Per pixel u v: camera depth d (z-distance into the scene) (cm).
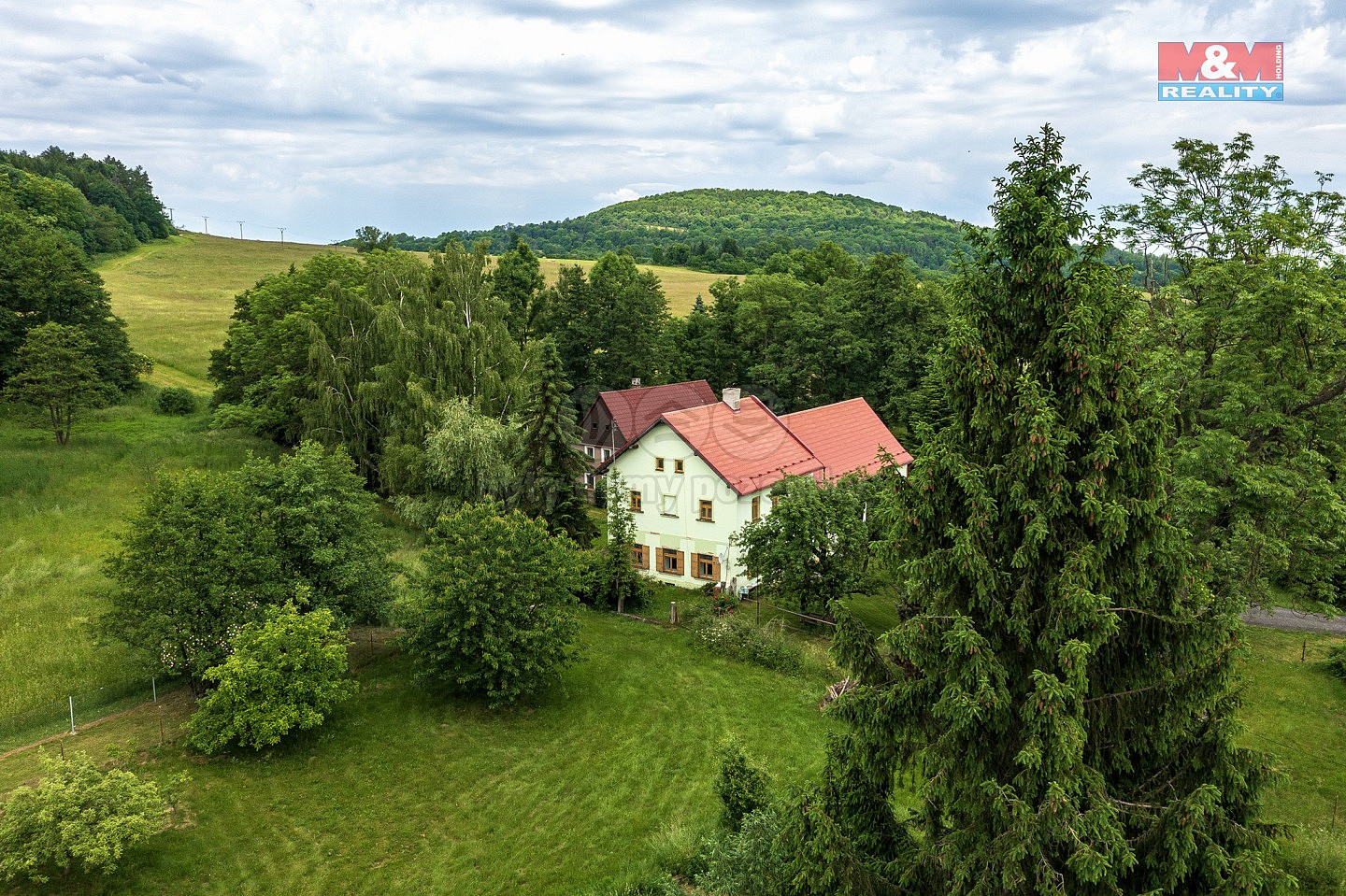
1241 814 1155
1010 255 1280
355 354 4825
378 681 2780
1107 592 1209
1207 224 3203
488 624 2606
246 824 1995
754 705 2784
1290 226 2875
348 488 2839
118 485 4494
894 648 1277
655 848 1958
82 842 1616
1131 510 1173
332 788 2184
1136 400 1218
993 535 1247
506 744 2477
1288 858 1733
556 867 1927
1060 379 1234
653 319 7244
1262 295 2705
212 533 2375
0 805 1842
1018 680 1230
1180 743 1202
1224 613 1176
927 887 1259
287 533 2630
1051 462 1167
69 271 6112
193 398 6531
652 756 2436
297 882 1828
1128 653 1235
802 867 1288
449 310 4741
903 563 1330
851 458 4741
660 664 3103
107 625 2325
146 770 2122
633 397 5772
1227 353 2838
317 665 2320
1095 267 1230
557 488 3819
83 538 3747
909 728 1301
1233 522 2647
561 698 2784
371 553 2839
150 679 2530
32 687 2444
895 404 6175
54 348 4962
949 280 1343
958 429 1313
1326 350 2720
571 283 7544
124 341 6531
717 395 7544
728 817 1973
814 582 3409
